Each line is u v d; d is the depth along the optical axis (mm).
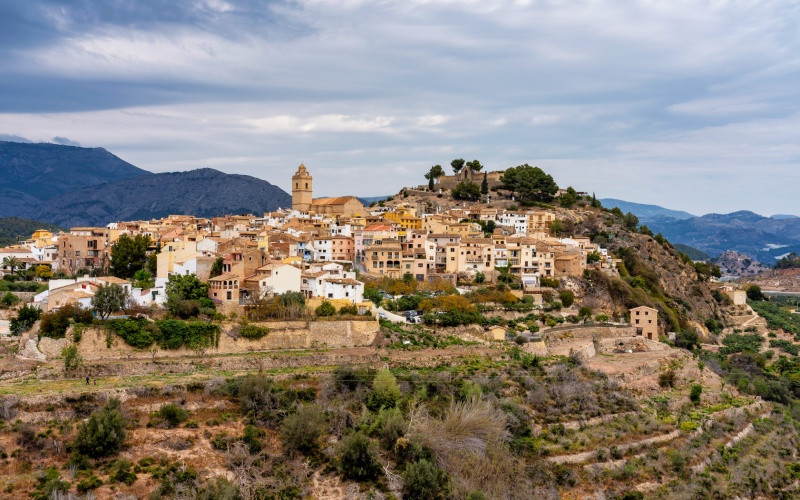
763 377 191000
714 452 127562
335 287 158250
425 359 138250
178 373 118875
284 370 123812
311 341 136500
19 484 87688
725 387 163375
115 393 106062
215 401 110938
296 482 99875
